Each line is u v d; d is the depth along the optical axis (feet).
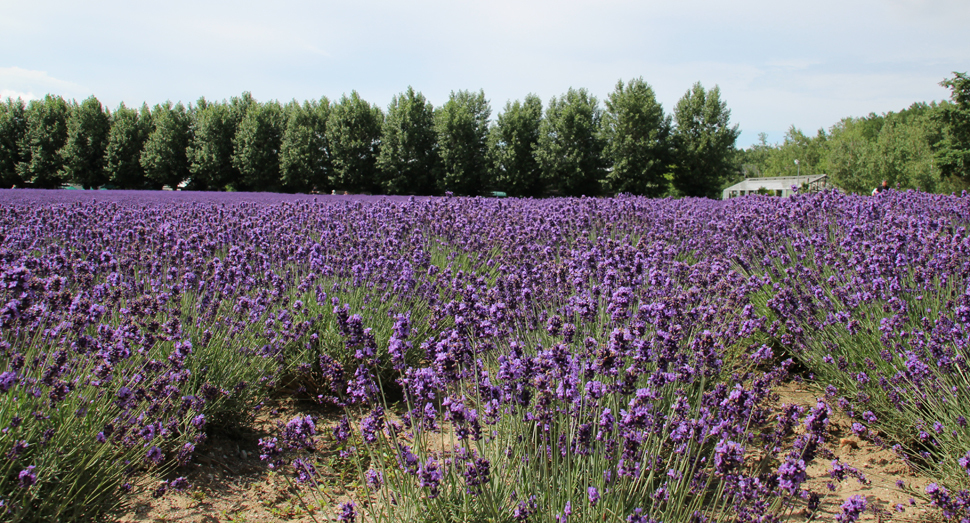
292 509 8.31
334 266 15.79
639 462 7.22
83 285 12.46
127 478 8.09
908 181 144.05
